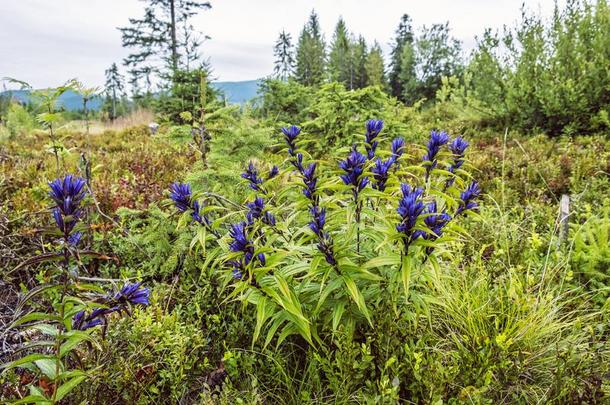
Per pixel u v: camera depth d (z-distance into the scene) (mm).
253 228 2186
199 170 3666
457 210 2639
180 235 3201
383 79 42688
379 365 2156
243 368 2268
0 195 4844
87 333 1729
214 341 2650
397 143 2730
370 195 1978
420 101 11031
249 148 3756
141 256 3486
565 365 1994
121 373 2115
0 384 1976
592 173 5285
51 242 3473
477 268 3059
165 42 26078
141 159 7395
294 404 2176
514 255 3338
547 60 9047
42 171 6027
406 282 1831
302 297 2273
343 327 2154
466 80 11016
